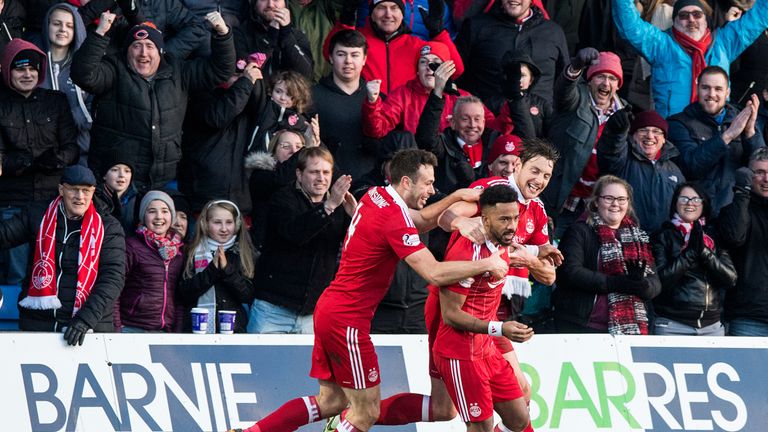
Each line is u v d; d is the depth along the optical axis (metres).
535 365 29.55
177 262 29.28
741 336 32.12
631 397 29.97
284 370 28.23
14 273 30.89
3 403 25.98
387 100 34.19
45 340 26.58
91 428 26.52
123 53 31.44
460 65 36.28
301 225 28.16
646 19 39.31
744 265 32.62
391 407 25.95
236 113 31.89
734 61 40.28
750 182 32.44
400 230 23.61
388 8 35.50
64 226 27.75
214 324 28.94
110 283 27.48
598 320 30.70
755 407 30.83
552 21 37.69
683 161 35.75
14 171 30.77
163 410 27.17
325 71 37.69
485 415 24.48
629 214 31.55
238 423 27.61
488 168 32.06
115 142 31.27
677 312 31.94
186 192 32.41
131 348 27.28
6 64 31.14
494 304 24.59
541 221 25.42
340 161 33.53
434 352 24.92
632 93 39.03
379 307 29.58
